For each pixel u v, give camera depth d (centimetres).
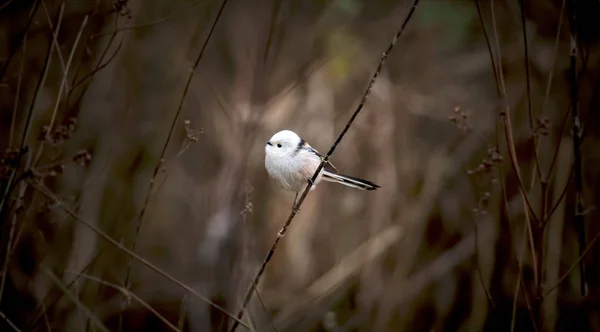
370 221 1245
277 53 1234
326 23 1362
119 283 1038
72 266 914
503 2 1273
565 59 1137
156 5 1302
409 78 1377
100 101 1162
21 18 1038
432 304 1192
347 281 1191
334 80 1319
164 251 1229
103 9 1050
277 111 1234
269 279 1195
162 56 1312
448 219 1251
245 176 1141
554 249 1047
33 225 883
